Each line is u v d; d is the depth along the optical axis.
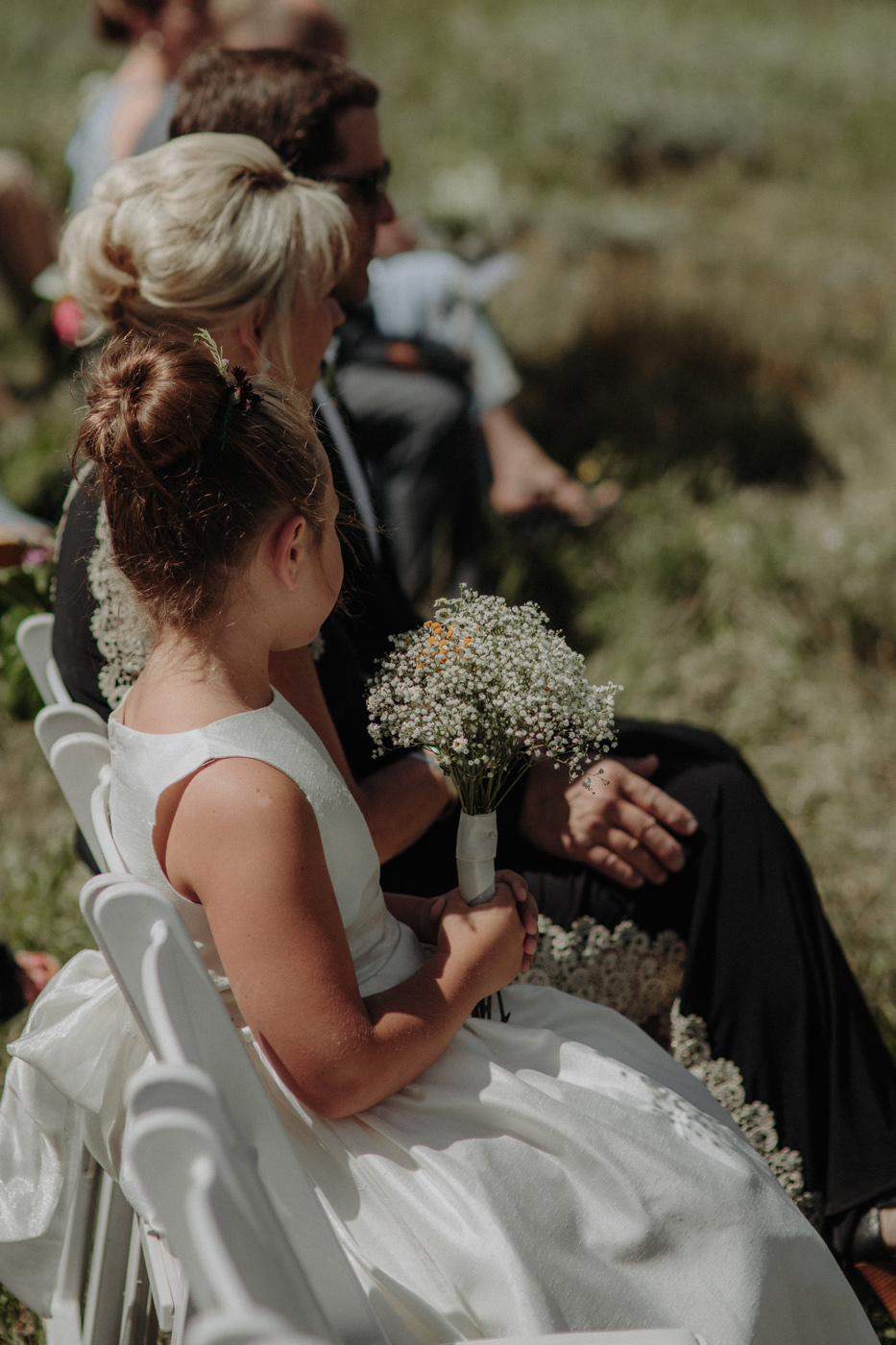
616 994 1.74
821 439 4.98
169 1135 0.83
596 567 4.04
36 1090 1.44
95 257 1.68
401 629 1.96
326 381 2.21
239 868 1.16
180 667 1.26
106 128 4.04
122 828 1.27
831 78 11.28
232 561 1.23
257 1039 1.19
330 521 1.31
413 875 1.83
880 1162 1.65
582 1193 1.25
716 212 8.23
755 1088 1.67
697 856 1.73
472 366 3.89
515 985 1.53
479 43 11.86
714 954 1.71
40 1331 1.81
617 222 7.54
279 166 1.74
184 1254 0.86
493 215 7.29
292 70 1.95
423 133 9.59
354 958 1.36
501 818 1.79
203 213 1.62
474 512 3.63
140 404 1.22
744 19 13.54
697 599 3.91
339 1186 1.24
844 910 2.66
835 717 3.39
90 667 1.63
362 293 2.07
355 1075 1.19
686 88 10.85
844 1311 1.33
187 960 1.06
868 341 5.97
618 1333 1.11
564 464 4.79
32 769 3.12
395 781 1.74
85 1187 1.52
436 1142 1.24
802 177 9.12
